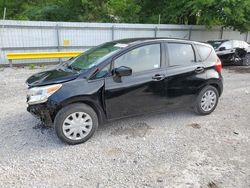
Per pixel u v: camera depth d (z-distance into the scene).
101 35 13.81
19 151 3.90
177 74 4.89
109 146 4.10
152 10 20.59
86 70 4.21
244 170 3.50
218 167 3.56
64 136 4.04
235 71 11.44
